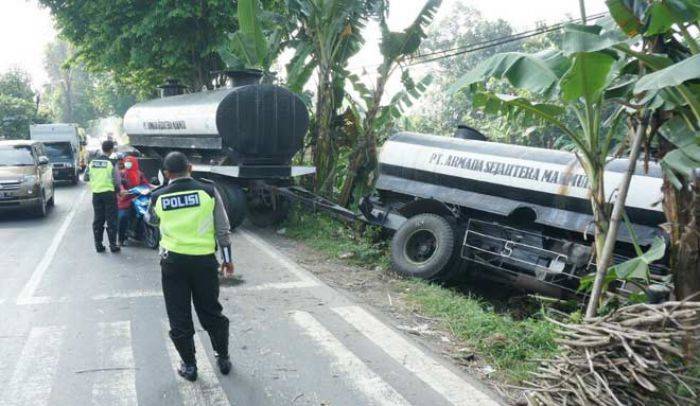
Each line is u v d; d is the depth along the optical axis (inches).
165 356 195.5
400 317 240.1
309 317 236.7
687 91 165.6
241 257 345.1
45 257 346.0
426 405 164.1
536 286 299.1
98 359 192.2
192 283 171.9
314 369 186.4
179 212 167.8
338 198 475.8
